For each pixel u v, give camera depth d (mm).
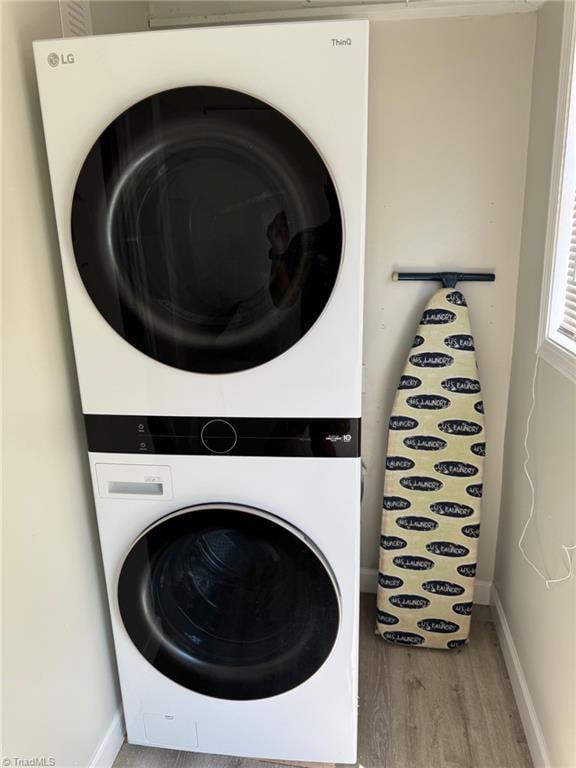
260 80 1118
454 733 1651
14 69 1169
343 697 1445
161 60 1139
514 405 1895
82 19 1438
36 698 1245
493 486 2074
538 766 1504
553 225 1541
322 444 1292
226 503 1361
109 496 1390
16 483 1174
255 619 1452
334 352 1235
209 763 1570
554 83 1548
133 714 1552
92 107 1173
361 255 1178
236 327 1246
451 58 1774
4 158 1136
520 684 1704
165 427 1328
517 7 1675
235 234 1199
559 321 1571
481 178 1845
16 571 1174
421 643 1987
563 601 1368
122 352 1295
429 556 1945
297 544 1339
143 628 1464
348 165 1136
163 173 1188
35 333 1237
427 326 1873
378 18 1761
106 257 1243
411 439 1915
